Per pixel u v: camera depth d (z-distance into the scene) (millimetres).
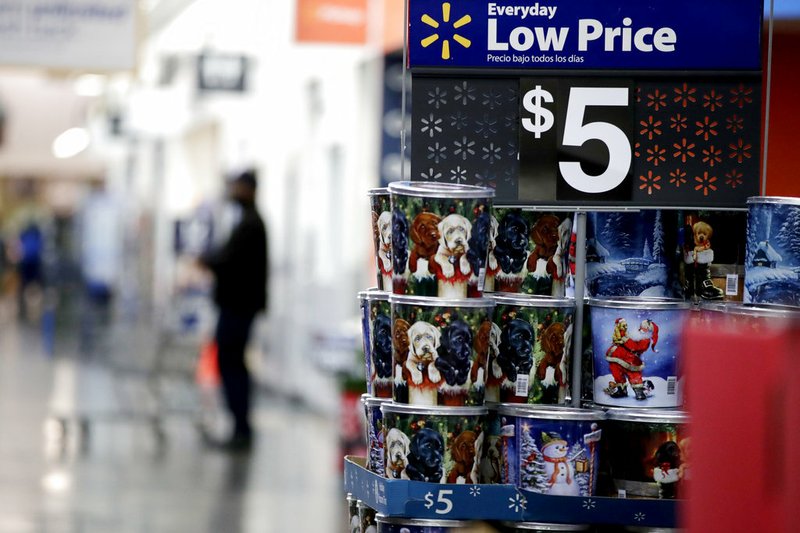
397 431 4816
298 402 20938
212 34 25406
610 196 5191
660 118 5234
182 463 14695
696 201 5207
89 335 30438
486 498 4734
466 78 5234
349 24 15195
